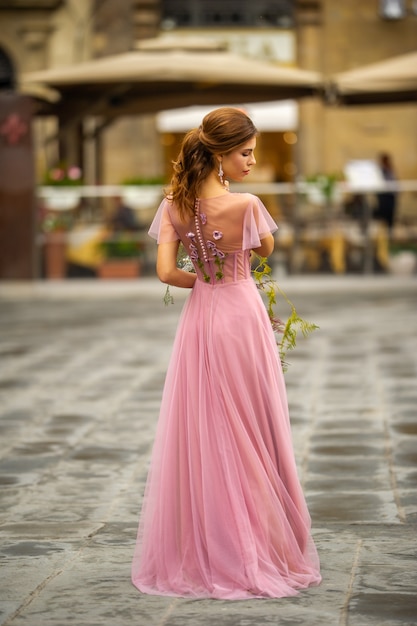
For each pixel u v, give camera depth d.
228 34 34.41
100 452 9.50
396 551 6.62
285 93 26.00
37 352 15.64
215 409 6.04
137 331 17.84
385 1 34.09
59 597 5.86
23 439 10.07
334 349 15.52
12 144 24.81
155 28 34.00
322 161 33.72
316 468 8.84
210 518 5.94
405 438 9.87
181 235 6.25
